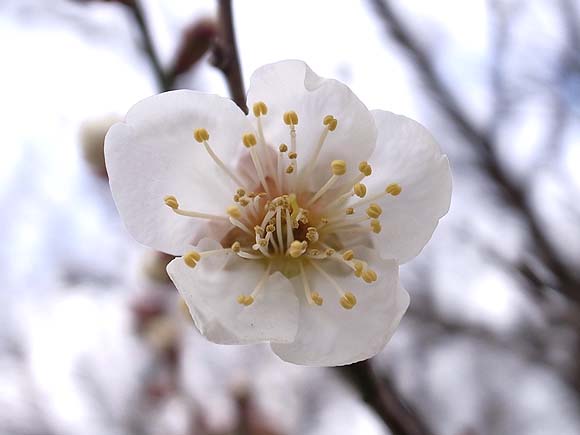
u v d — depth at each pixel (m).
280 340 0.11
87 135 0.14
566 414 0.25
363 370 0.12
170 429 0.20
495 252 0.17
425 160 0.11
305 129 0.12
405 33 0.24
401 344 0.25
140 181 0.11
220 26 0.12
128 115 0.11
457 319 0.23
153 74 0.13
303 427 0.26
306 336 0.11
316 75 0.11
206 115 0.11
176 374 0.17
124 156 0.11
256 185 0.12
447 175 0.11
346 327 0.11
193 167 0.11
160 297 0.17
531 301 0.17
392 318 0.11
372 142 0.12
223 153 0.12
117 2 0.13
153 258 0.14
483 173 0.22
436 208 0.11
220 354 0.24
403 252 0.11
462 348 0.26
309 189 0.12
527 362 0.24
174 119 0.11
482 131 0.23
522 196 0.21
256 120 0.12
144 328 0.17
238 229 0.12
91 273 0.28
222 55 0.12
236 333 0.11
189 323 0.13
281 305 0.12
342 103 0.11
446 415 0.26
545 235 0.19
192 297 0.11
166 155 0.11
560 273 0.17
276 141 0.12
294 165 0.12
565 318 0.15
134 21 0.13
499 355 0.26
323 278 0.12
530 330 0.20
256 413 0.16
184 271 0.11
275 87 0.11
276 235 0.12
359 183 0.11
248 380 0.17
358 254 0.12
